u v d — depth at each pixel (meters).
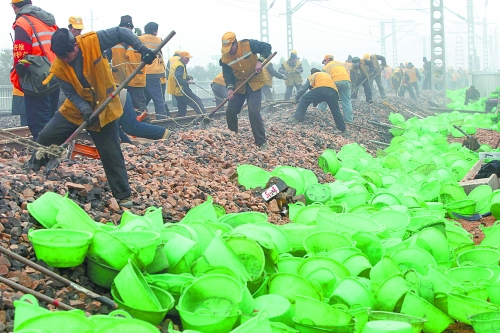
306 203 7.68
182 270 4.30
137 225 4.49
